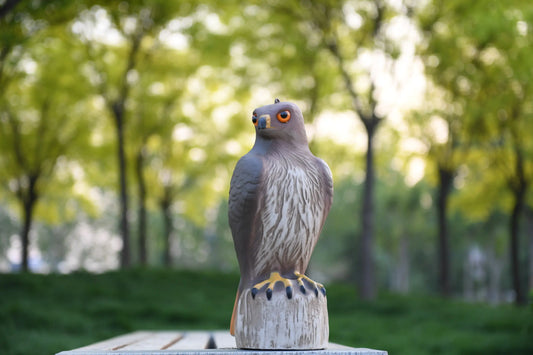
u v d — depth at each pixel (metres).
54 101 18.48
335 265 49.94
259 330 2.92
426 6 14.34
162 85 19.83
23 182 19.70
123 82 16.53
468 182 20.25
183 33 15.41
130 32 15.83
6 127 18.81
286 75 16.86
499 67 14.65
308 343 2.93
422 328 11.20
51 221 23.59
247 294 3.00
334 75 16.98
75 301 12.00
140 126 19.56
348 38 16.11
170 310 11.70
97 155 19.67
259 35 15.34
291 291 2.96
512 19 12.55
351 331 10.70
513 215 17.62
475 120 16.06
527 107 15.55
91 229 56.09
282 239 3.10
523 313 12.78
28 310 10.13
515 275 17.48
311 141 17.22
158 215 43.34
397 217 37.00
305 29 15.20
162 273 16.48
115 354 2.60
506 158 17.52
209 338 4.75
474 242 38.69
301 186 3.12
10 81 15.43
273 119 3.18
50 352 7.80
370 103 14.86
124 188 16.73
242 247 3.13
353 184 40.56
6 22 10.97
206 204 24.88
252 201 3.05
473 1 13.16
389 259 45.44
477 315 12.70
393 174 34.69
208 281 16.39
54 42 16.31
